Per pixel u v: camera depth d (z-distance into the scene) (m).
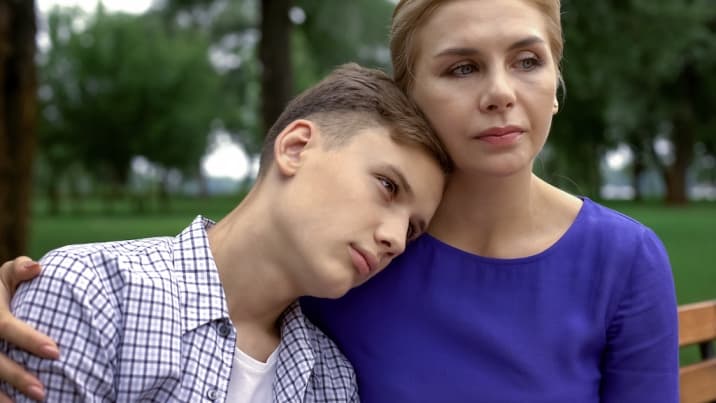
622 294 1.56
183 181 48.59
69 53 29.84
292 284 1.51
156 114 30.36
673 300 1.59
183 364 1.45
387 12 15.09
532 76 1.42
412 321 1.63
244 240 1.53
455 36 1.42
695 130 30.03
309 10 14.49
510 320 1.57
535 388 1.53
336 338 1.70
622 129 27.25
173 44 30.27
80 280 1.39
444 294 1.62
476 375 1.56
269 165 1.58
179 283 1.52
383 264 1.50
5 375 1.30
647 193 62.16
